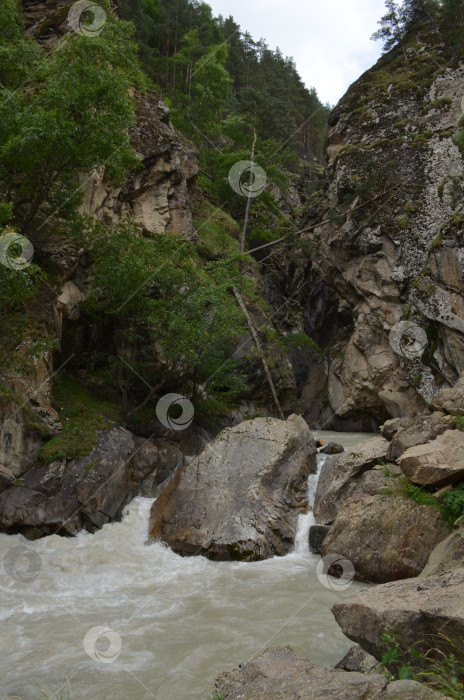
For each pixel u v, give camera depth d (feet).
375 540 26.20
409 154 80.74
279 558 29.43
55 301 40.83
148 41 117.50
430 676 12.21
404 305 75.00
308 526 31.42
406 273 74.13
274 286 95.35
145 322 44.83
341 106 96.89
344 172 85.20
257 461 33.83
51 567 27.50
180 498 32.96
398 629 13.97
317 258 91.61
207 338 43.75
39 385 36.83
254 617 22.06
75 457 34.09
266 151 91.20
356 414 82.07
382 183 80.69
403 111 88.38
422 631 13.78
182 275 43.75
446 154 77.41
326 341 114.11
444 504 25.80
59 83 36.19
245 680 13.16
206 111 106.52
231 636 20.40
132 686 16.99
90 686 16.99
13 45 41.32
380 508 27.32
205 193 89.30
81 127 36.68
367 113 91.15
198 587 25.52
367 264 79.20
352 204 82.23
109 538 31.27
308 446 36.88
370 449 34.04
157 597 24.39
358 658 15.66
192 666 18.22
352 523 27.53
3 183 38.52
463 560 21.57
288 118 95.40
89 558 28.48
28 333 36.96
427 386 67.67
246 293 73.92
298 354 97.96
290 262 101.50
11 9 42.32
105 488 33.32
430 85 87.86
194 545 29.71
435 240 67.51
